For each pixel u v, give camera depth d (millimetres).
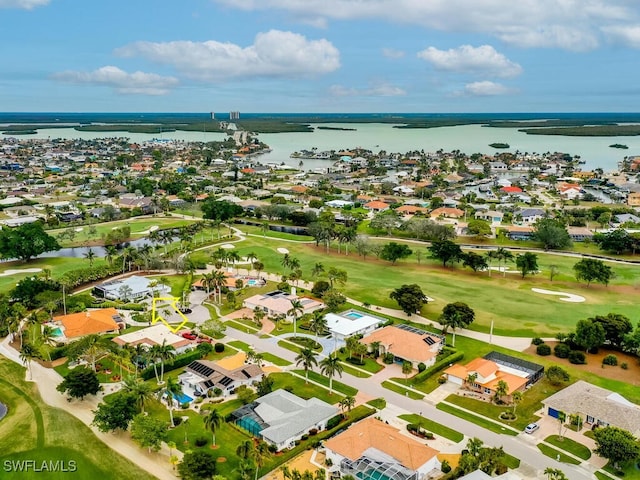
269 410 105250
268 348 140250
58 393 115375
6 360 130625
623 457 89188
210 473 84938
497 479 83562
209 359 133000
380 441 92938
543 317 159250
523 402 113375
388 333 138500
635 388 118562
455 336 147250
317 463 92000
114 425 96938
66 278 181500
